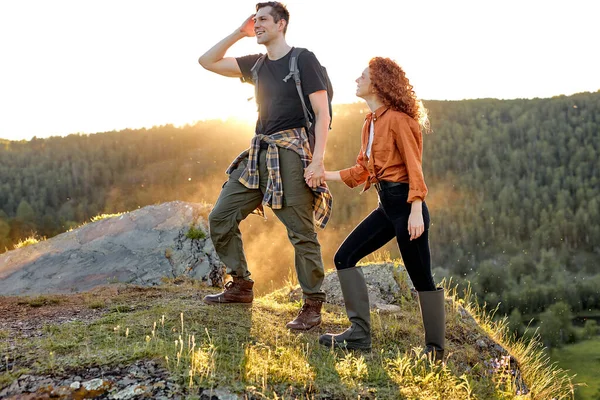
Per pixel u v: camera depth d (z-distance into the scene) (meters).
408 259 3.57
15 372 2.81
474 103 140.50
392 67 3.53
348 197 89.25
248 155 4.03
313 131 3.91
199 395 2.65
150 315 3.79
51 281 6.10
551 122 128.38
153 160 113.31
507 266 83.25
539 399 3.96
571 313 69.75
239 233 4.21
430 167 119.31
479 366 4.00
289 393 2.86
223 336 3.54
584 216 97.62
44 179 98.75
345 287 3.79
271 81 3.86
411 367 3.48
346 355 3.54
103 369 2.83
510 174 116.00
